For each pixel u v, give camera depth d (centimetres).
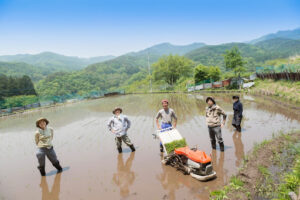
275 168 496
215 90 3167
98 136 1041
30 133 1333
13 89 6525
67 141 996
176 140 600
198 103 1981
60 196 482
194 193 434
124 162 645
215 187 447
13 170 683
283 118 1030
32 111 3191
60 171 627
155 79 6375
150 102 2500
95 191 487
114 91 5372
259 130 856
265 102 1612
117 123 712
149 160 641
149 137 915
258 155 573
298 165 468
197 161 485
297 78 1873
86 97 4706
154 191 458
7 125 1853
